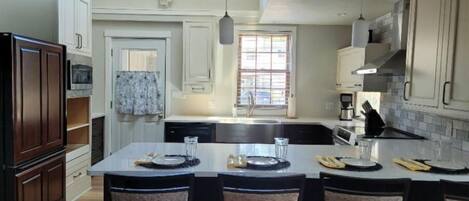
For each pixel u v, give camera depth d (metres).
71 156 3.79
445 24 2.41
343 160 2.38
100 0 5.27
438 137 3.25
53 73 3.22
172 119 5.03
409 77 2.96
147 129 5.57
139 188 1.83
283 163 2.30
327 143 4.70
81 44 3.91
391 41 4.07
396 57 3.52
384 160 2.49
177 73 5.53
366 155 2.46
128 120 5.55
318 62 5.57
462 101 2.21
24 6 3.61
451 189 1.81
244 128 4.93
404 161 2.38
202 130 4.97
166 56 5.50
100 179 4.74
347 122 4.84
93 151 5.04
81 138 4.27
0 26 3.45
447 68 2.38
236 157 2.41
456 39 2.28
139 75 5.51
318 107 5.61
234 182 1.84
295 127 4.96
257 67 5.62
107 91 5.50
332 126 4.47
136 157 2.47
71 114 4.24
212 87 5.33
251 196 1.84
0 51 2.62
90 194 4.16
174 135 4.97
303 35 5.54
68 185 3.74
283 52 5.59
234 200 1.86
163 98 5.55
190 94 5.38
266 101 5.66
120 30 5.45
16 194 2.70
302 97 5.61
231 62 5.53
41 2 3.62
